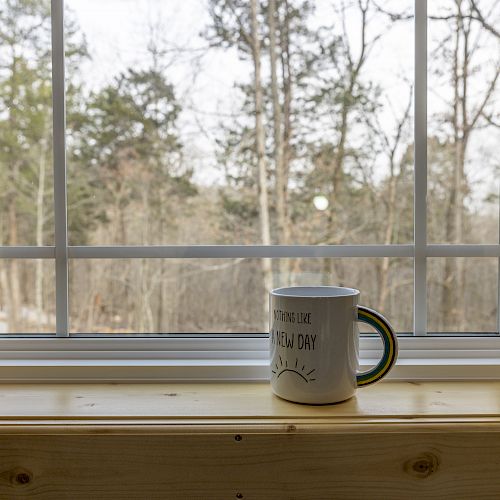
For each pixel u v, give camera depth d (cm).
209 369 74
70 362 76
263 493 58
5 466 57
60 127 81
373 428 57
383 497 58
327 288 70
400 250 84
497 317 88
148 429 57
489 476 58
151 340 80
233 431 57
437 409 61
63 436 57
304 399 62
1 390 70
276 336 64
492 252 84
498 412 60
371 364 77
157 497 57
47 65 95
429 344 80
